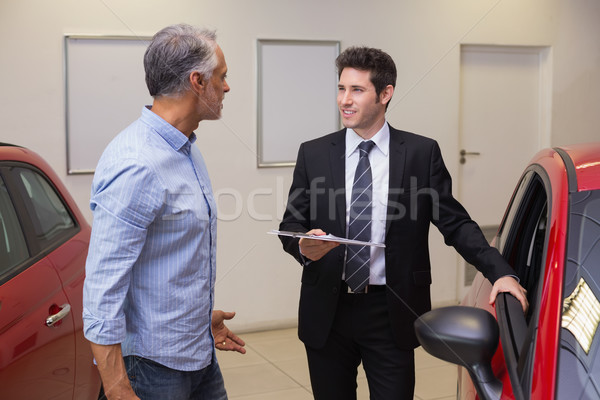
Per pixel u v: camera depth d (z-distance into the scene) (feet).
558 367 3.66
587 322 3.86
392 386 6.44
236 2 13.75
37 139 13.00
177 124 4.96
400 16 14.92
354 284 6.37
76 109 13.12
